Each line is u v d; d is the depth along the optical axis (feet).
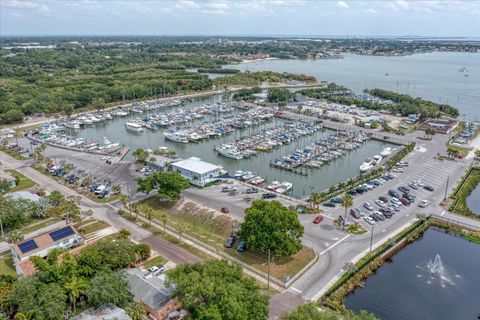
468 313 323.78
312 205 501.15
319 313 260.62
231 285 276.62
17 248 368.68
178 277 289.53
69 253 365.61
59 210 459.32
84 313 287.69
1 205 437.99
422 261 396.98
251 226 371.15
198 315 265.34
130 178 609.42
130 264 363.35
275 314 303.27
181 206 500.74
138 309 287.69
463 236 438.81
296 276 351.87
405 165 655.35
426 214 480.23
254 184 604.49
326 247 402.52
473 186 582.35
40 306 278.67
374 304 331.98
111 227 447.42
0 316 286.25
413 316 318.24
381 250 394.11
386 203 509.35
